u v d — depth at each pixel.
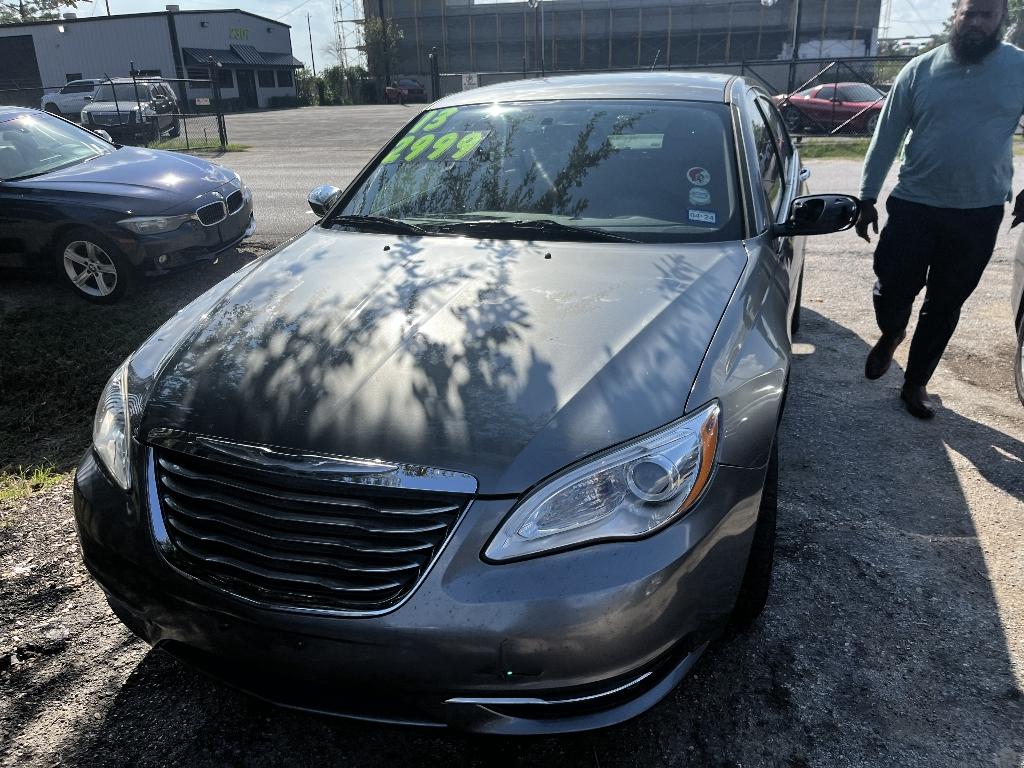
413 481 1.73
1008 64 3.28
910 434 3.73
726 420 1.96
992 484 3.29
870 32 44.09
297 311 2.35
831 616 2.54
